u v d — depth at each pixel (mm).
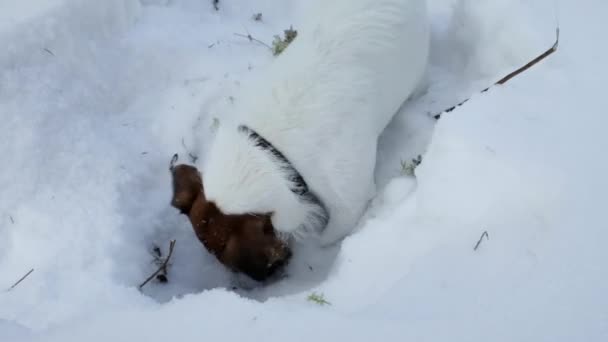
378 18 741
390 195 739
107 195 778
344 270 668
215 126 848
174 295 742
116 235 745
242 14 993
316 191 715
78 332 603
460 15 893
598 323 550
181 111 883
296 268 760
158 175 844
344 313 607
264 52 936
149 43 916
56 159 794
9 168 772
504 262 607
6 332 610
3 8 857
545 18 805
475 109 703
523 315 565
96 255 726
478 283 599
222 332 584
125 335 593
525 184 631
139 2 952
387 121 796
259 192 677
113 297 682
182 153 860
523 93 717
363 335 568
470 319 570
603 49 755
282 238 718
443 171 672
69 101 838
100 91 874
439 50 909
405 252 649
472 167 655
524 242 613
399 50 757
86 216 755
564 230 607
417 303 594
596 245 594
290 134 691
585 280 576
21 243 738
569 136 667
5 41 824
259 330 582
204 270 765
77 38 874
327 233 762
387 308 597
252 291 743
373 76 739
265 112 697
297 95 698
